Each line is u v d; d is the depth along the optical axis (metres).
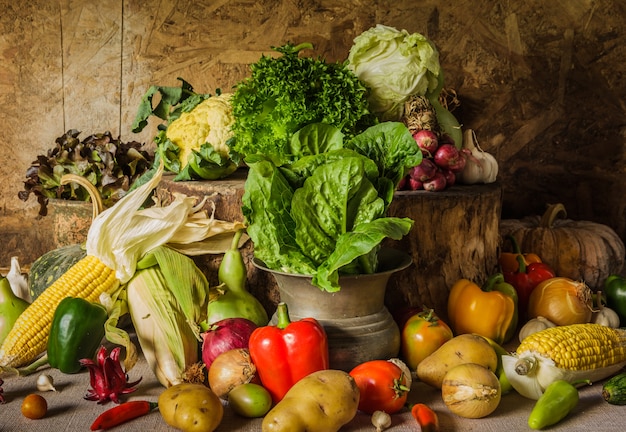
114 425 0.94
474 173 1.23
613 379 0.98
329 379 0.91
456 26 1.51
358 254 0.93
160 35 1.49
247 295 1.11
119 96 1.50
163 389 1.03
